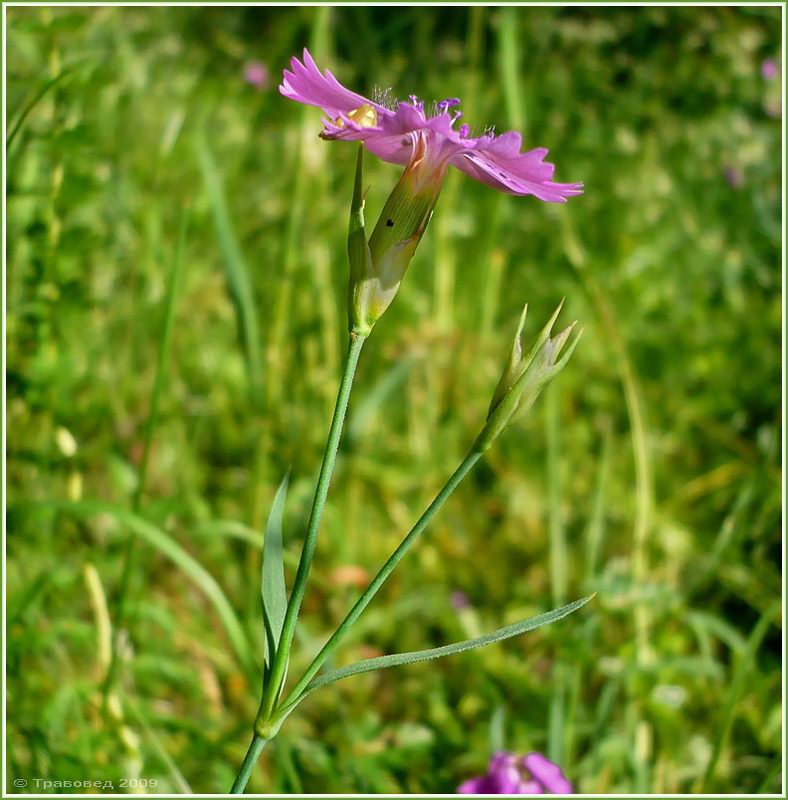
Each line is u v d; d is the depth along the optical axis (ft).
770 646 0.90
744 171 1.50
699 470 1.11
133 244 1.04
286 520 0.94
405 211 0.54
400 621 0.90
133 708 0.70
